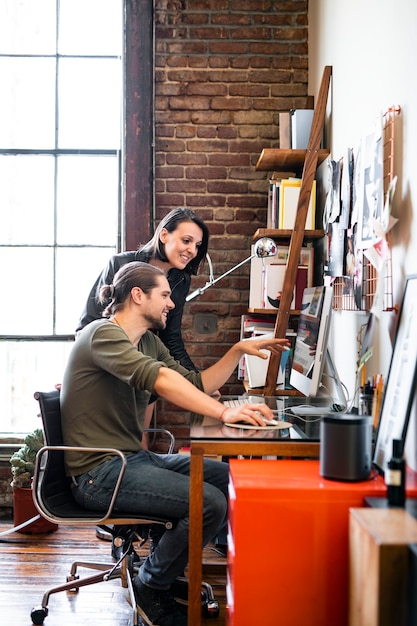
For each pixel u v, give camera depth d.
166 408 4.28
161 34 4.33
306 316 3.11
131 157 4.31
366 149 2.72
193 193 4.34
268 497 1.80
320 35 3.93
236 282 4.35
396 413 2.03
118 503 2.52
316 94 4.05
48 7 4.43
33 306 4.43
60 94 4.44
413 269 2.23
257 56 4.34
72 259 4.44
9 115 4.43
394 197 2.43
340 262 3.21
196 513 2.17
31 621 2.71
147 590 2.63
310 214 3.77
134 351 2.57
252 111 4.34
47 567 3.29
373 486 1.82
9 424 4.41
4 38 4.43
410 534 1.49
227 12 4.34
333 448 1.87
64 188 4.44
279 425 2.34
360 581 1.59
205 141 4.34
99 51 4.44
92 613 2.79
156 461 2.78
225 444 2.12
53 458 2.62
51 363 4.43
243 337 4.10
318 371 2.75
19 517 3.84
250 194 4.34
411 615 1.42
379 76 2.65
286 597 1.80
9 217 4.43
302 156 3.84
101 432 2.66
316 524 1.79
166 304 2.80
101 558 3.41
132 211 4.31
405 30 2.33
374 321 2.61
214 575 3.18
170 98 4.34
